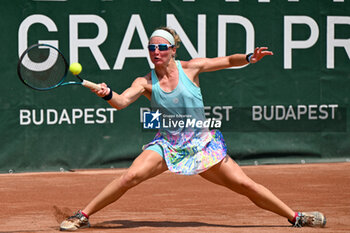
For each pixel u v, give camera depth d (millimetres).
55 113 20703
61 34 20703
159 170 10570
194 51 21734
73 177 19516
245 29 22188
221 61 10805
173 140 10602
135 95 10445
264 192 10773
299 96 22672
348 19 23047
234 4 22078
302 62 22672
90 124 21047
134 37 21281
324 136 22938
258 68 22297
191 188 17234
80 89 20891
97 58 21000
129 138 21391
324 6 22828
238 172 10742
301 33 22656
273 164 22531
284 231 10547
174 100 10484
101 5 21000
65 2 20734
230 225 11562
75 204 14727
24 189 17172
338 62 23000
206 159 10500
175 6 21578
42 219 12500
